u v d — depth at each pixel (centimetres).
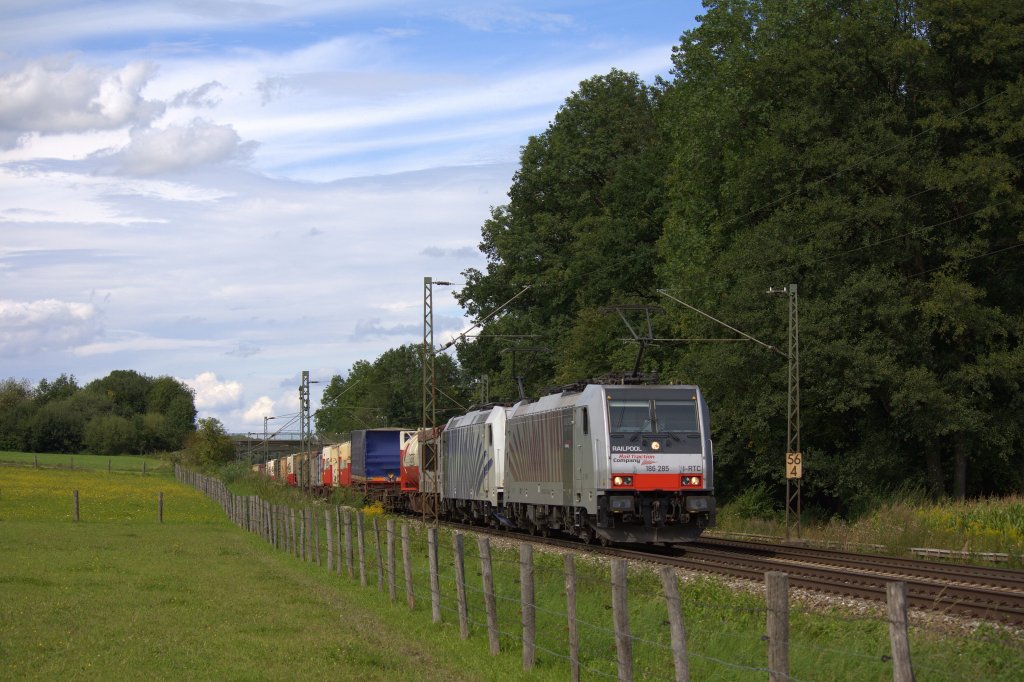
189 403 17688
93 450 15950
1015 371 4259
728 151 5384
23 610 1734
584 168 7038
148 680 1230
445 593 1956
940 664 1131
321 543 2891
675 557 2519
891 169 4431
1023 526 3022
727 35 5497
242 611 1791
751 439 4934
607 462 2834
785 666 843
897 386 4309
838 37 4728
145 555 2794
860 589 1831
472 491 4306
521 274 7075
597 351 6184
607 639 1391
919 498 4162
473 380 8700
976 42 4406
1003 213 4278
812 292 4575
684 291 5294
